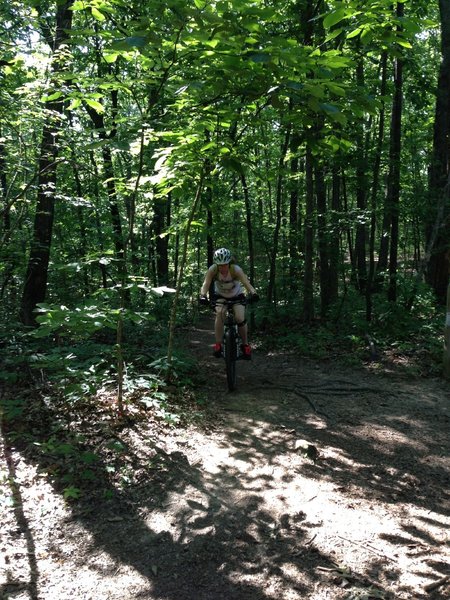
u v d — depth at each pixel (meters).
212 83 3.65
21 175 6.72
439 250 9.91
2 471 3.82
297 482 3.94
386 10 3.41
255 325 11.02
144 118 4.51
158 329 10.75
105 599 2.67
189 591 2.74
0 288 9.24
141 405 5.21
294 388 6.42
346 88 3.64
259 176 5.85
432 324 8.98
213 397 6.11
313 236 10.53
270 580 2.82
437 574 2.87
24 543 3.07
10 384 5.78
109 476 3.85
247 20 3.18
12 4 5.75
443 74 11.33
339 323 10.06
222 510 3.51
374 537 3.23
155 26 3.35
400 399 6.08
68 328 4.47
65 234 11.38
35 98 5.71
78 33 3.56
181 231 8.45
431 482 4.04
